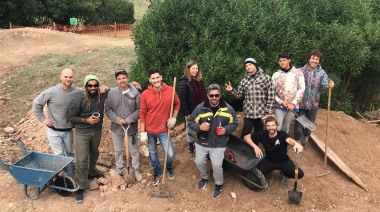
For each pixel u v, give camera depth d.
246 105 5.66
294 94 5.66
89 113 5.05
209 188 5.55
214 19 7.31
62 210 5.05
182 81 5.58
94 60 13.13
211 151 5.09
